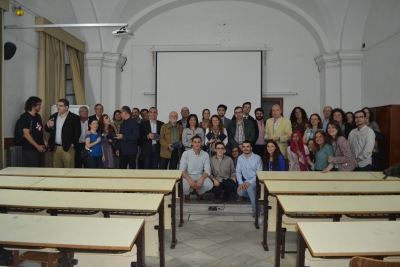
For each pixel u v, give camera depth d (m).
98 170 3.62
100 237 1.67
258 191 3.60
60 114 4.25
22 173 3.40
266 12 6.89
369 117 4.81
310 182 3.02
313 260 1.83
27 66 4.72
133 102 7.10
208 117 5.00
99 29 6.48
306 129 4.62
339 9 6.12
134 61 7.08
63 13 5.77
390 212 2.16
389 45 5.17
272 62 6.92
